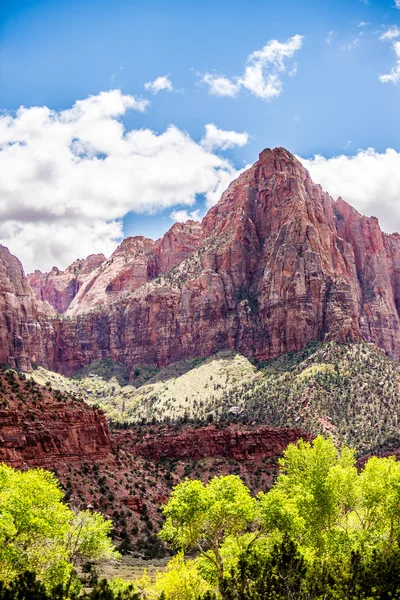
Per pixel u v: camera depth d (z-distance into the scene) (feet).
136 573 298.76
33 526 199.52
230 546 220.02
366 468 257.14
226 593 183.73
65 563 199.52
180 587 209.36
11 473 226.79
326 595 185.78
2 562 190.49
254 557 203.00
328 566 199.41
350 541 233.55
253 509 219.82
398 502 226.99
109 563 309.63
